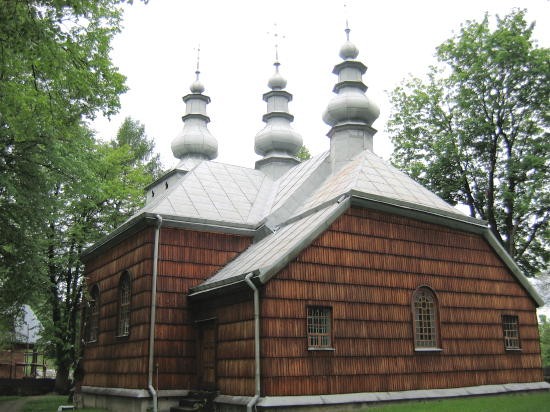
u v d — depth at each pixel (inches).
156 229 799.1
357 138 1030.4
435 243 811.4
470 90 1163.9
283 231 802.2
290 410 620.4
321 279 690.2
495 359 823.1
